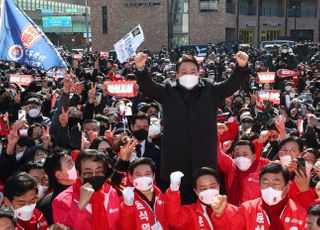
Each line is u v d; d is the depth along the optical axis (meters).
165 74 16.84
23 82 14.01
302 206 4.68
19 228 4.11
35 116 9.02
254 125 8.97
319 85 15.94
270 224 4.31
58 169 4.71
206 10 42.78
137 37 11.73
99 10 44.16
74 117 7.98
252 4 49.62
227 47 34.78
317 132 8.06
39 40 7.77
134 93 10.98
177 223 4.22
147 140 6.24
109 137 6.33
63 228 3.68
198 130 4.48
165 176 4.59
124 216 4.10
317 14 52.88
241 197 5.31
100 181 4.34
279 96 12.29
